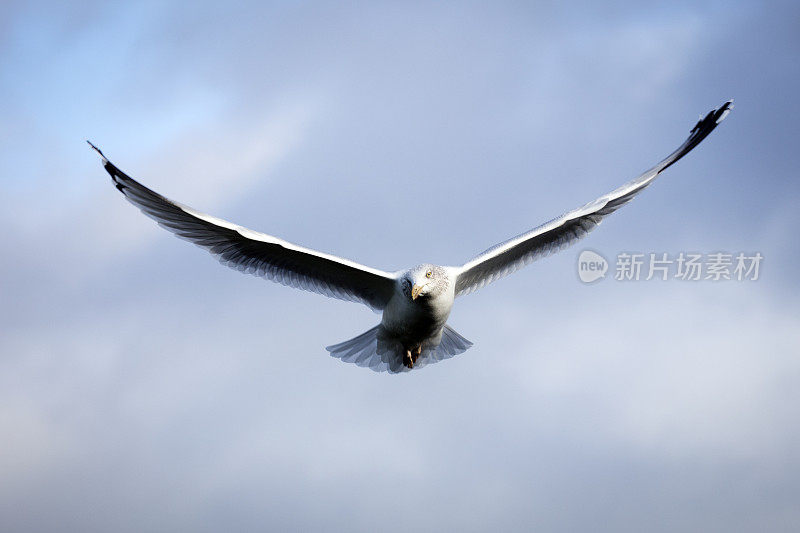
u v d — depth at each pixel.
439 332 14.15
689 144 15.16
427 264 13.32
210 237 13.34
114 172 12.70
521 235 13.83
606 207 14.62
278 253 13.61
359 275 13.69
